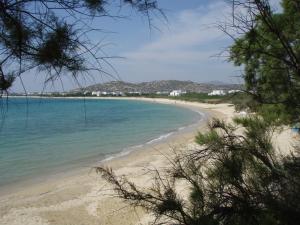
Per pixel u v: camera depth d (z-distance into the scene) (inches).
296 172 128.8
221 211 124.1
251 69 127.7
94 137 1378.0
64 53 79.7
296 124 142.7
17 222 434.9
